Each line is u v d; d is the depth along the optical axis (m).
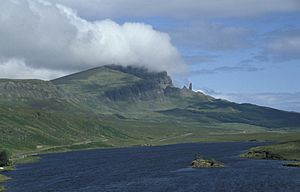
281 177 184.25
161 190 157.50
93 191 158.50
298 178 180.25
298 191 150.25
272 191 150.75
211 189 157.38
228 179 182.38
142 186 168.12
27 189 166.00
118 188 164.25
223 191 152.75
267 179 179.12
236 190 154.12
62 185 175.00
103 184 176.00
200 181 178.62
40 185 175.88
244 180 178.00
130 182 180.50
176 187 163.62
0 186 170.38
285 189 154.25
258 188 157.12
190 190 156.25
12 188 169.12
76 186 171.62
